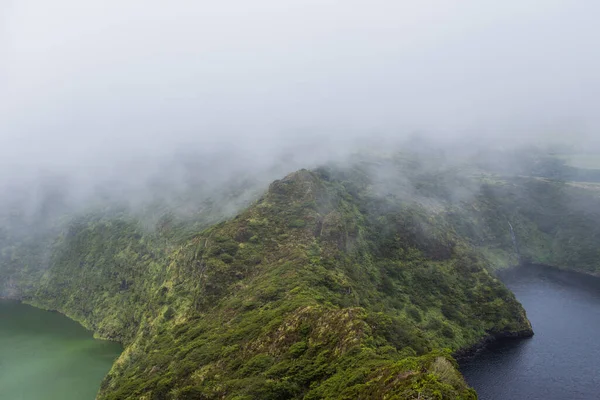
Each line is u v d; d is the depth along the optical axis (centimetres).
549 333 18200
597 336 17838
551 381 14362
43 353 18650
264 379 8344
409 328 10856
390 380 6247
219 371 9650
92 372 16650
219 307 13412
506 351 16500
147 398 9706
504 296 18712
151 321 15488
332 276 14175
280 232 16638
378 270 18012
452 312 17462
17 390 15475
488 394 13600
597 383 14212
